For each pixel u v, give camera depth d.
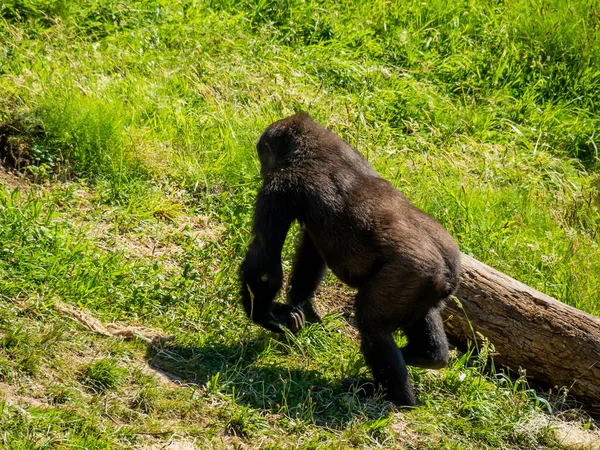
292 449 11.09
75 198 16.47
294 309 13.59
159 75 20.95
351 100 22.14
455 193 19.36
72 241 14.69
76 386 11.29
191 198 17.59
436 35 25.77
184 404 11.49
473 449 12.31
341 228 12.70
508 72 25.67
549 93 25.72
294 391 12.64
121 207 16.59
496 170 21.50
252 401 12.12
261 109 20.56
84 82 19.73
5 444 9.68
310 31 25.27
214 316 13.95
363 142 20.56
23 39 21.27
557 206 20.75
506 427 12.88
